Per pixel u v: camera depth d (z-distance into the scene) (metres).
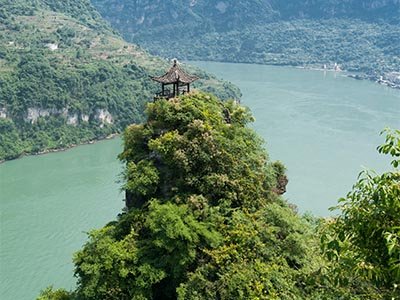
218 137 36.81
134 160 39.78
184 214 32.62
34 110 131.38
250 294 28.14
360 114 148.12
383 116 145.88
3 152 116.88
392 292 11.20
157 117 40.34
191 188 35.69
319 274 13.47
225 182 35.31
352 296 12.88
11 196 88.94
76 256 34.06
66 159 116.81
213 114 39.88
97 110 140.75
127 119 146.62
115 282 31.36
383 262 11.19
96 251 32.66
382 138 122.69
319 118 142.62
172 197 35.25
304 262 31.02
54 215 79.88
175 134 36.88
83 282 32.62
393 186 11.31
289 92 186.12
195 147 35.78
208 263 30.88
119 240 34.62
